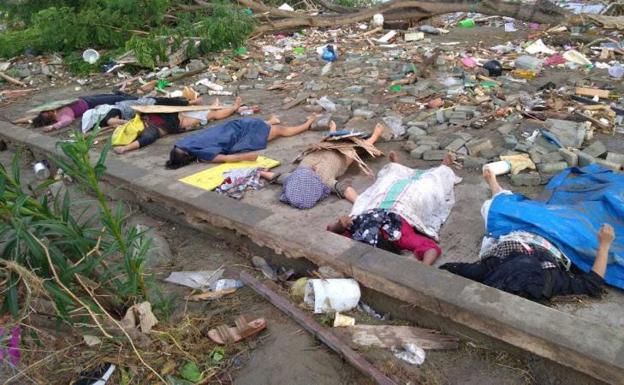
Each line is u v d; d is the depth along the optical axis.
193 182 5.37
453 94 7.64
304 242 3.94
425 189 4.44
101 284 3.25
